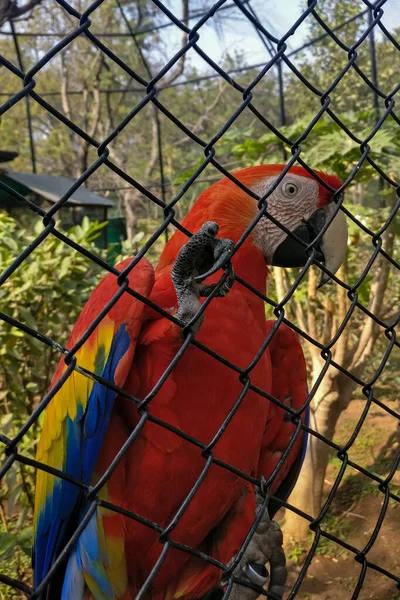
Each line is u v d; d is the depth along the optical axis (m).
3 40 16.70
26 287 3.60
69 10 0.86
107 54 0.93
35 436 3.88
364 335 4.48
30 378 4.03
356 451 5.65
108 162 0.94
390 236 4.23
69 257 3.90
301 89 9.95
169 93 21.28
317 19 1.29
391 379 7.13
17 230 4.58
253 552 1.63
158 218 18.95
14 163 22.45
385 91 8.69
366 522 4.56
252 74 13.58
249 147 4.25
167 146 18.89
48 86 19.41
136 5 9.68
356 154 3.58
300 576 1.40
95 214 9.60
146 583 1.06
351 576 4.02
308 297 4.54
